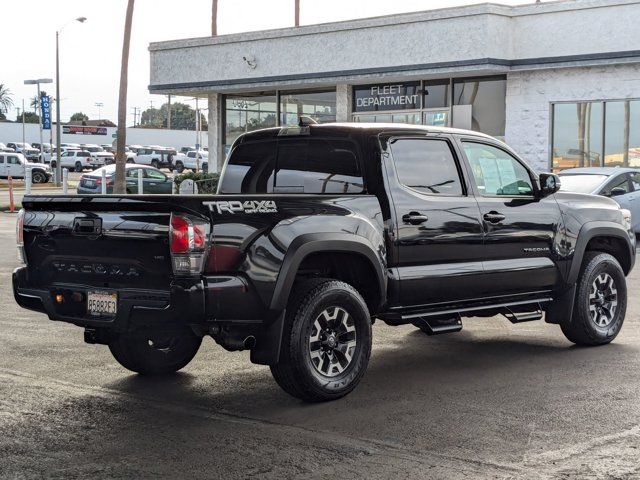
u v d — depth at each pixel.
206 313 6.05
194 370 7.90
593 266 8.83
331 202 6.81
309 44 28.05
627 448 5.57
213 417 6.34
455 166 7.79
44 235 6.74
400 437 5.82
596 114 23.72
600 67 23.45
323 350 6.79
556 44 23.83
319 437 5.82
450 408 6.55
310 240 6.51
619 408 6.52
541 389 7.13
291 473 5.11
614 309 9.09
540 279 8.38
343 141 7.36
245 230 6.21
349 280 7.25
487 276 7.86
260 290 6.25
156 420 6.26
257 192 7.93
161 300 6.07
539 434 5.87
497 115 25.53
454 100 26.27
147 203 6.07
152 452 5.52
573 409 6.50
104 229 6.32
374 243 6.98
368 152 7.23
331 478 5.02
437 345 9.07
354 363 6.89
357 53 26.91
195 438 5.81
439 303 7.63
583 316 8.77
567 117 24.20
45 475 5.09
